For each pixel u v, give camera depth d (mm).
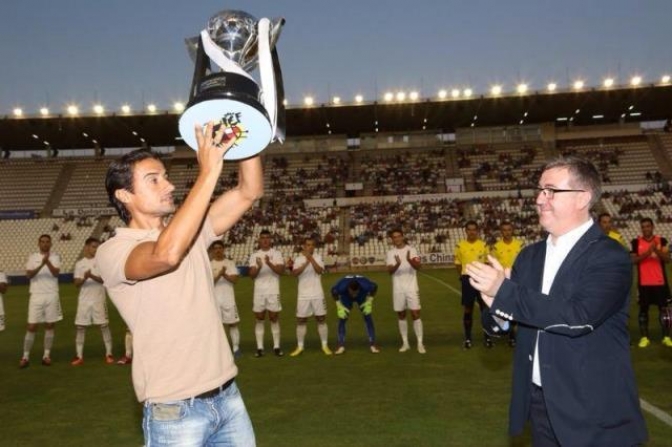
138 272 2232
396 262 9359
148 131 40844
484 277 2357
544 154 40562
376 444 4992
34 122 37938
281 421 5762
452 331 11211
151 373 2359
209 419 2400
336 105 35875
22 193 40250
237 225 35406
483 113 38844
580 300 2289
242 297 19641
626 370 2402
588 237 2516
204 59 2441
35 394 7375
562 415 2365
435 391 6711
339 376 7719
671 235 31781
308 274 9617
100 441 5414
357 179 39781
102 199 39625
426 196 37188
